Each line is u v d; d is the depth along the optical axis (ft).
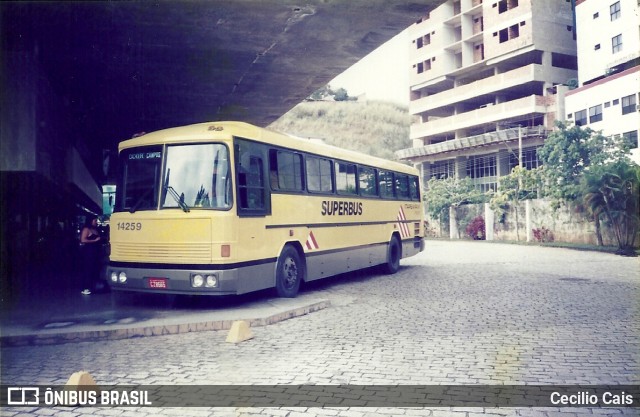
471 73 132.36
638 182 74.38
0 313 28.78
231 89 53.83
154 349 22.44
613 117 83.97
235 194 28.68
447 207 118.73
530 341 23.27
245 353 21.57
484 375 18.30
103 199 105.70
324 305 32.55
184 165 29.12
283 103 61.11
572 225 88.99
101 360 20.68
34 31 34.60
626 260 64.28
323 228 38.45
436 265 60.29
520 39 117.19
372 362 19.99
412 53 143.74
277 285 32.99
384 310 31.45
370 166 47.21
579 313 30.12
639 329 25.72
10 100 31.32
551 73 115.14
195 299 33.60
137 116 62.28
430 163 129.18
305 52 44.04
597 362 19.89
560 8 117.19
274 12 35.53
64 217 94.32
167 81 49.47
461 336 24.32
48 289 38.93
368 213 46.03
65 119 48.91
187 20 35.78
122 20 34.91
